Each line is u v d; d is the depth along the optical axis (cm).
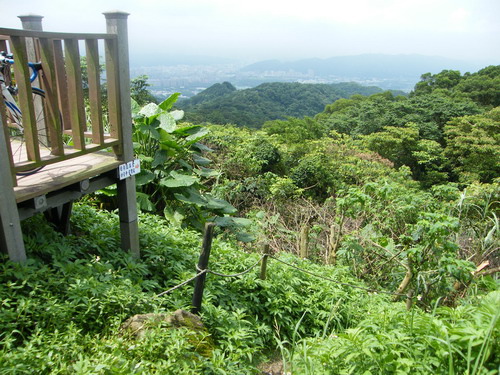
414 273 424
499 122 2395
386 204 642
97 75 287
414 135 2312
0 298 217
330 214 716
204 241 287
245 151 1081
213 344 262
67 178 274
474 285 410
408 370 188
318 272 433
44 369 185
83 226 378
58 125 263
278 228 656
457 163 2372
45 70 251
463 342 198
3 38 326
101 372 181
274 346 337
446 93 4022
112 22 297
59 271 260
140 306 259
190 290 320
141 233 399
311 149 1496
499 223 515
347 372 201
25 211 258
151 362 203
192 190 570
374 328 229
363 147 2139
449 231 382
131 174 335
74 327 224
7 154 233
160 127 559
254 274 373
